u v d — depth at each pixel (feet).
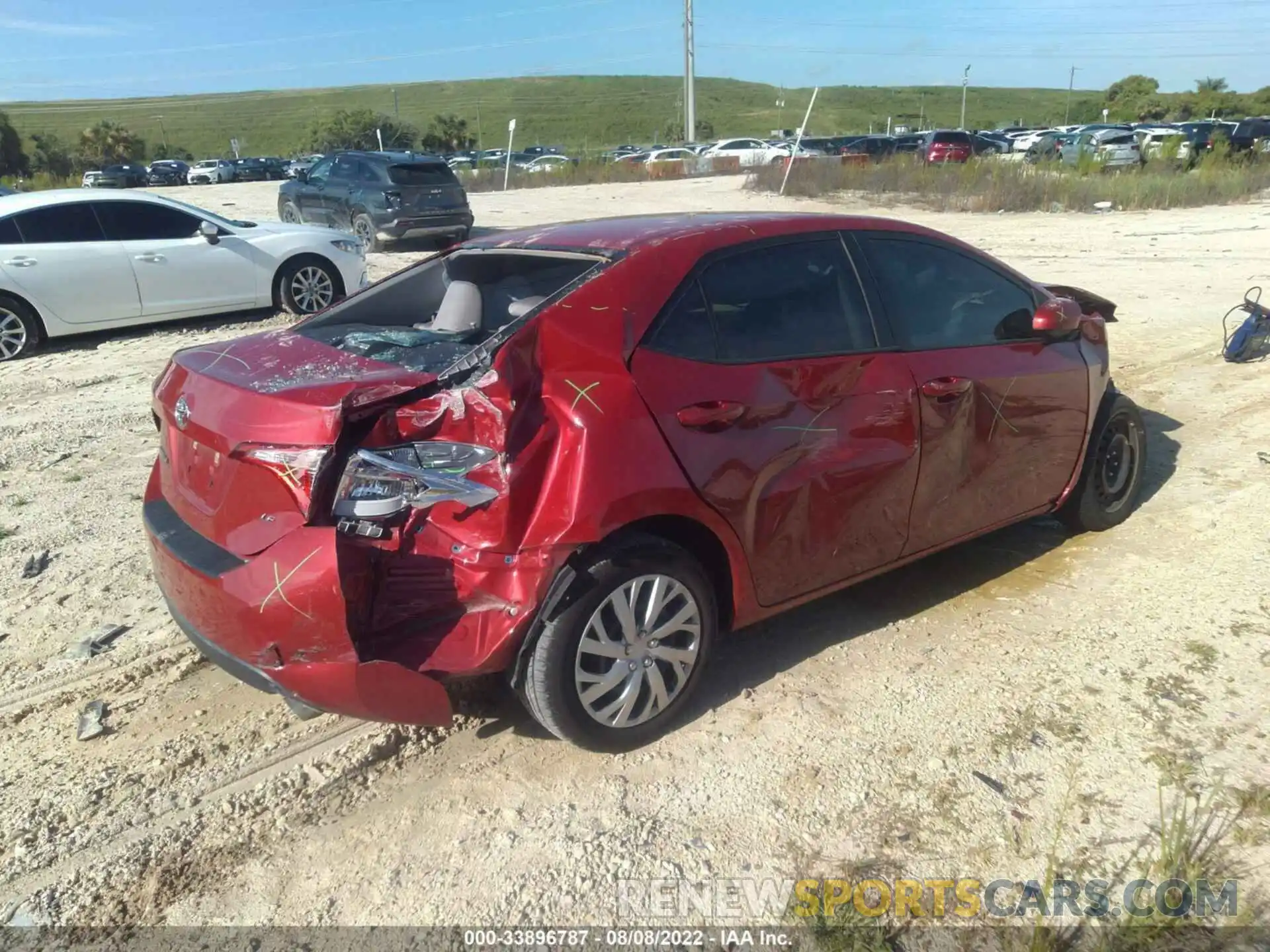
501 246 13.33
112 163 249.96
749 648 13.44
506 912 9.06
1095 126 142.10
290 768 11.14
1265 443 20.65
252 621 9.52
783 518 11.73
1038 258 46.75
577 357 10.34
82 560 16.56
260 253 35.73
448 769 11.08
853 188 87.45
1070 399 15.17
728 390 11.16
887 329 12.94
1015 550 16.38
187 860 9.78
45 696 12.64
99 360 30.83
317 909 9.16
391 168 55.36
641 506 10.30
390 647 10.21
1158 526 16.89
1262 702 11.69
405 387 9.89
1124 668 12.57
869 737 11.36
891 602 14.69
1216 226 57.98
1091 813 10.02
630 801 10.44
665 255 11.46
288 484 9.61
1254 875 9.12
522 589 9.94
